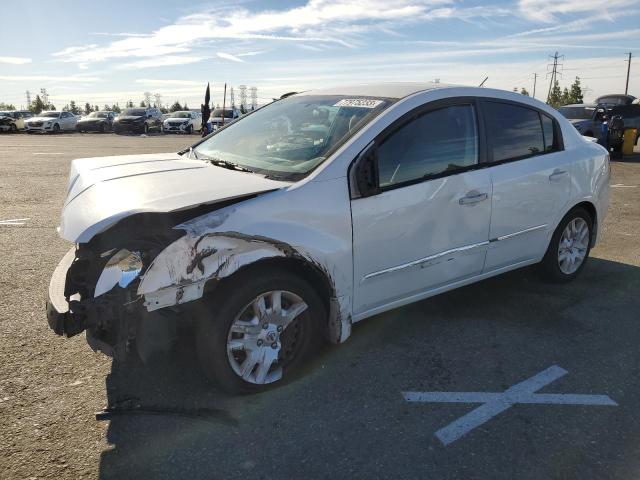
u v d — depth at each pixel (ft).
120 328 8.82
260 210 9.50
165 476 8.03
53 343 11.87
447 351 11.93
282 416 9.52
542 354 11.84
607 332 12.93
